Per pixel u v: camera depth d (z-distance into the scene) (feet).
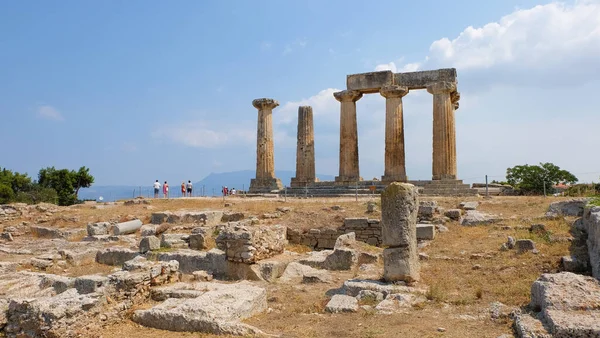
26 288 42.39
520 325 26.99
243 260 49.73
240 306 32.89
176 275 43.16
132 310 34.55
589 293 28.91
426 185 107.45
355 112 124.57
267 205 92.07
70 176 200.85
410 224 41.42
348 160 121.90
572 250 48.80
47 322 29.22
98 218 94.38
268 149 130.52
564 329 24.67
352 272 51.55
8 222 98.12
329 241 72.13
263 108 131.03
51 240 80.18
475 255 51.16
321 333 29.78
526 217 65.00
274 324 32.35
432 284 41.11
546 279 31.76
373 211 77.61
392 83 118.42
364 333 29.25
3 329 31.01
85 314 30.83
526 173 149.18
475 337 27.55
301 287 45.68
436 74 116.37
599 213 45.78
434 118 113.50
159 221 85.25
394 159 115.14
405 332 29.04
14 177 174.50
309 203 91.86
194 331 30.30
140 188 157.38
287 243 72.18
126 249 62.28
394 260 41.24
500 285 40.98
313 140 129.18
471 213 69.41
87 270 58.23
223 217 85.25
